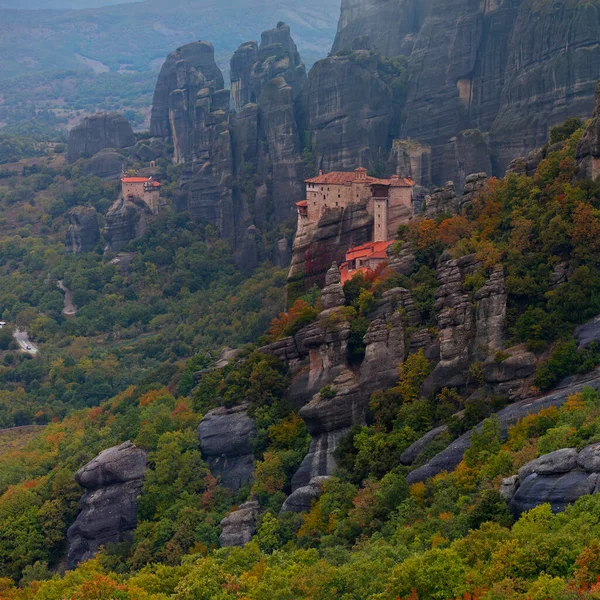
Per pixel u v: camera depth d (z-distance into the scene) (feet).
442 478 533.14
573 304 597.52
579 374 570.46
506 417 556.51
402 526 517.14
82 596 511.40
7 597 593.42
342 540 540.52
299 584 465.47
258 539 590.96
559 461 463.01
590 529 418.92
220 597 471.21
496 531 445.37
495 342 611.88
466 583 422.41
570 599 380.37
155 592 515.91
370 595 444.14
